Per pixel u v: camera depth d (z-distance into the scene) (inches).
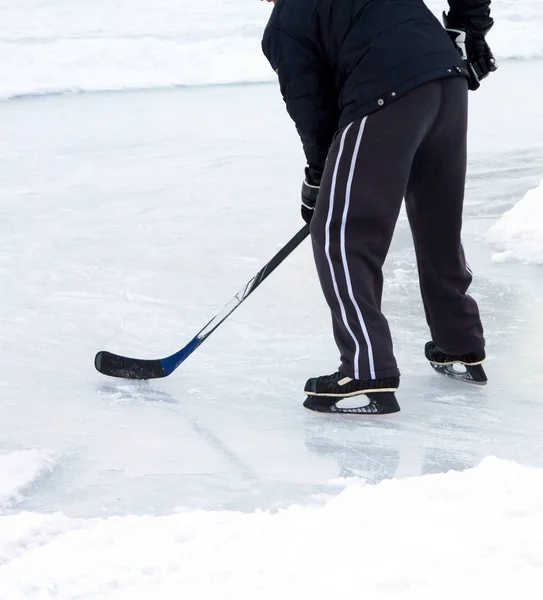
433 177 264.7
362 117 245.9
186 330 342.6
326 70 251.8
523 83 892.6
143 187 534.6
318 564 148.9
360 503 175.6
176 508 219.0
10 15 1210.0
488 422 267.0
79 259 416.8
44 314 355.6
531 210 431.5
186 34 1120.8
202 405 281.9
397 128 244.7
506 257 400.8
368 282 258.1
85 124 709.3
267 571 149.4
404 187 253.3
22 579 156.8
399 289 376.2
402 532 157.1
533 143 639.1
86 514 216.5
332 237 253.6
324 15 244.2
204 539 169.9
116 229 460.1
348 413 270.2
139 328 344.2
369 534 158.4
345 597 135.7
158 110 768.9
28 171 568.4
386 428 264.4
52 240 442.6
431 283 279.4
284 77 251.6
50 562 164.7
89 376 303.1
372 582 138.7
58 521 200.4
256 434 261.7
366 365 260.8
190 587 147.5
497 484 176.7
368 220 251.6
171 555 162.7
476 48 272.7
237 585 145.6
